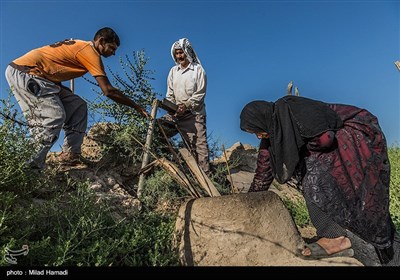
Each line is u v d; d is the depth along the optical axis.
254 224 3.10
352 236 2.99
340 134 3.00
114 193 4.16
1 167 3.14
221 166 5.74
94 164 4.54
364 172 2.93
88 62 4.00
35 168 3.62
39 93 3.80
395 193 5.75
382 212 2.90
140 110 4.37
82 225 2.91
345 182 2.93
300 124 2.90
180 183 3.89
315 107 2.95
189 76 5.18
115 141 4.62
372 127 2.99
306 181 3.00
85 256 2.82
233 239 3.07
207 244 3.11
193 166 3.94
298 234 3.19
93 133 4.83
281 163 2.97
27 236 2.84
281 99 3.06
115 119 4.91
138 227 3.29
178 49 5.25
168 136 5.11
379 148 2.98
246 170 6.36
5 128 3.24
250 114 3.14
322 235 3.00
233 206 3.13
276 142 2.97
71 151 4.36
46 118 3.80
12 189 3.24
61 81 4.07
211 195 3.74
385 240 2.91
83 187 3.42
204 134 5.16
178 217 3.35
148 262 3.08
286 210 3.22
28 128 3.57
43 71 3.91
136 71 4.96
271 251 3.06
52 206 3.13
